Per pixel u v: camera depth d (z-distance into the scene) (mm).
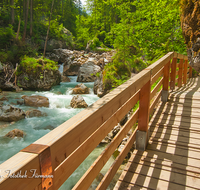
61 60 24469
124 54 12180
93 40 30125
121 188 1878
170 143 2740
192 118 3547
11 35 19859
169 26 8859
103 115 1270
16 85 14961
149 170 2146
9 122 7758
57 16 36906
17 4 30484
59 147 814
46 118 8727
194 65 4121
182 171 2113
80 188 1216
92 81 18750
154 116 3754
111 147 1705
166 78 4402
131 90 1796
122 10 11992
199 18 3795
